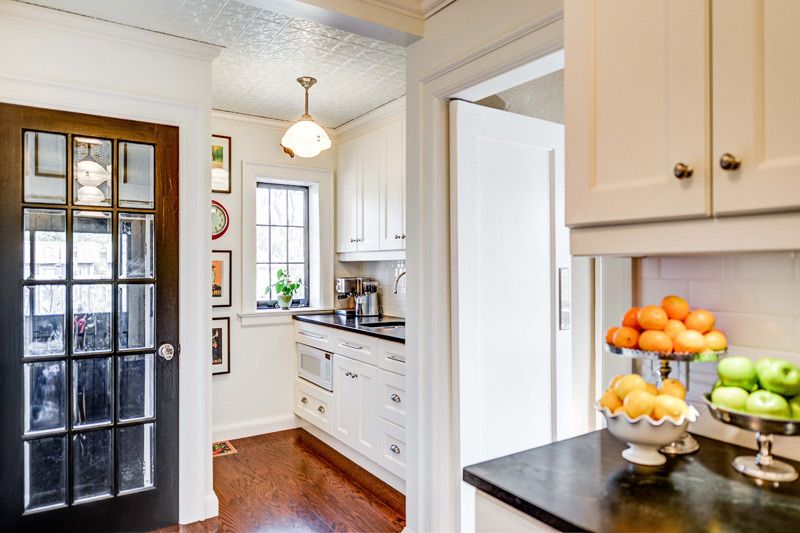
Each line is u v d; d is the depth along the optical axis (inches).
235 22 90.5
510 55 68.9
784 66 32.3
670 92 37.9
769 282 47.4
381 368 115.5
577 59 44.5
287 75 117.9
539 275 88.3
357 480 118.3
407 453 87.7
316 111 144.6
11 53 82.3
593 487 41.0
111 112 90.2
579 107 44.3
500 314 83.0
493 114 83.3
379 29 80.7
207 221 98.8
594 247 44.4
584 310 91.2
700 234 37.1
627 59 40.8
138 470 92.8
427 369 83.9
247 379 150.6
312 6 72.2
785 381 40.2
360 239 151.6
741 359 43.3
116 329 90.8
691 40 36.6
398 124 135.1
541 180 89.4
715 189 35.5
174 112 96.0
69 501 86.8
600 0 42.9
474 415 79.6
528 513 38.7
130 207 92.1
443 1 79.0
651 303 56.9
